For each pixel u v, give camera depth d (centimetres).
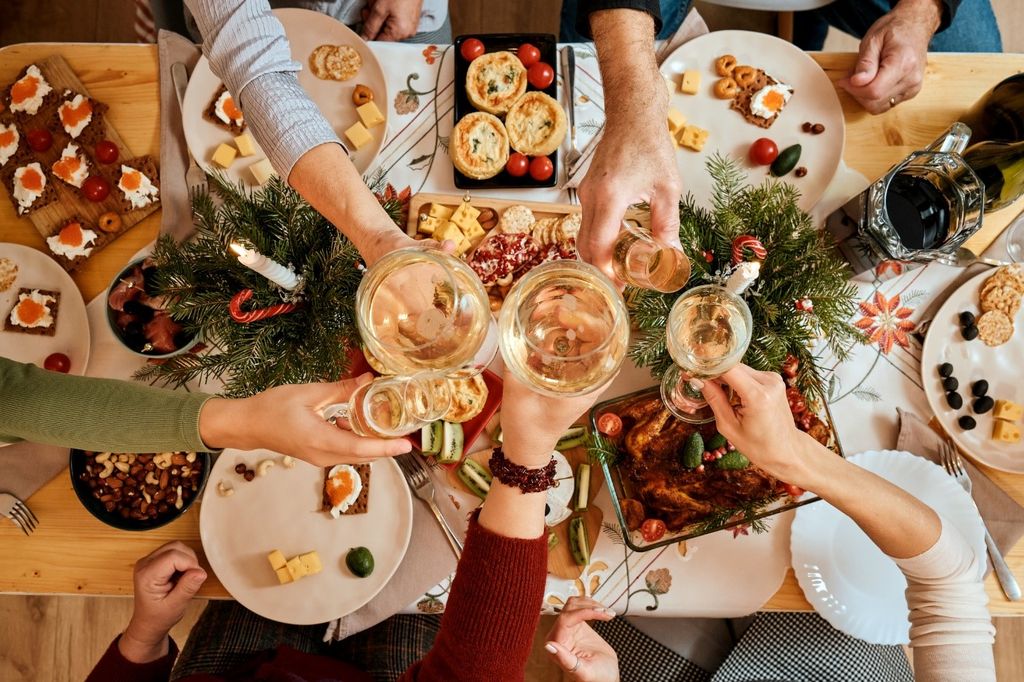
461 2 240
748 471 120
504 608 89
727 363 90
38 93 139
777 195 112
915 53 135
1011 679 214
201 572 126
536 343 78
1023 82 123
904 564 117
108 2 239
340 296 103
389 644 157
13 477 128
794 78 140
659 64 142
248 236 103
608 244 106
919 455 131
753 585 129
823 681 148
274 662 138
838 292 108
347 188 101
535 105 135
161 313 125
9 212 138
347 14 162
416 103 140
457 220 130
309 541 128
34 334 132
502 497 91
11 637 220
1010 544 129
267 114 104
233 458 129
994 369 133
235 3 106
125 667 132
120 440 94
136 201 136
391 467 128
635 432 123
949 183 121
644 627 159
